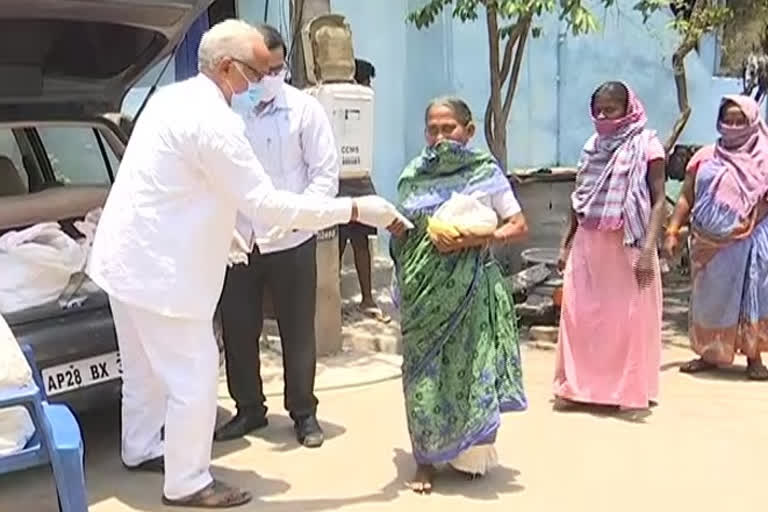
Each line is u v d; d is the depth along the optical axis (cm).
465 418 391
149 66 495
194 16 460
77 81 489
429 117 400
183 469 384
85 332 409
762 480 413
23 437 303
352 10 792
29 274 409
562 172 846
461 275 387
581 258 502
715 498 394
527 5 641
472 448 402
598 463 432
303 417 463
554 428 480
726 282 562
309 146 443
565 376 510
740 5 804
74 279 428
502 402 397
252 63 369
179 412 376
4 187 493
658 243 536
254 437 469
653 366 510
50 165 515
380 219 377
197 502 386
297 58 602
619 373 500
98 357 412
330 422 490
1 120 457
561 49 952
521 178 829
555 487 405
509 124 923
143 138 367
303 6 603
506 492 401
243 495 389
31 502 318
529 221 830
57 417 319
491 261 402
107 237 371
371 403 520
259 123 435
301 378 459
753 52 844
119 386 420
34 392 295
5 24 424
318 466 431
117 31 461
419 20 714
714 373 580
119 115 534
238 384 470
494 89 707
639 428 480
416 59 845
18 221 447
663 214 494
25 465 295
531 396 533
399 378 565
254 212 362
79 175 513
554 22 941
